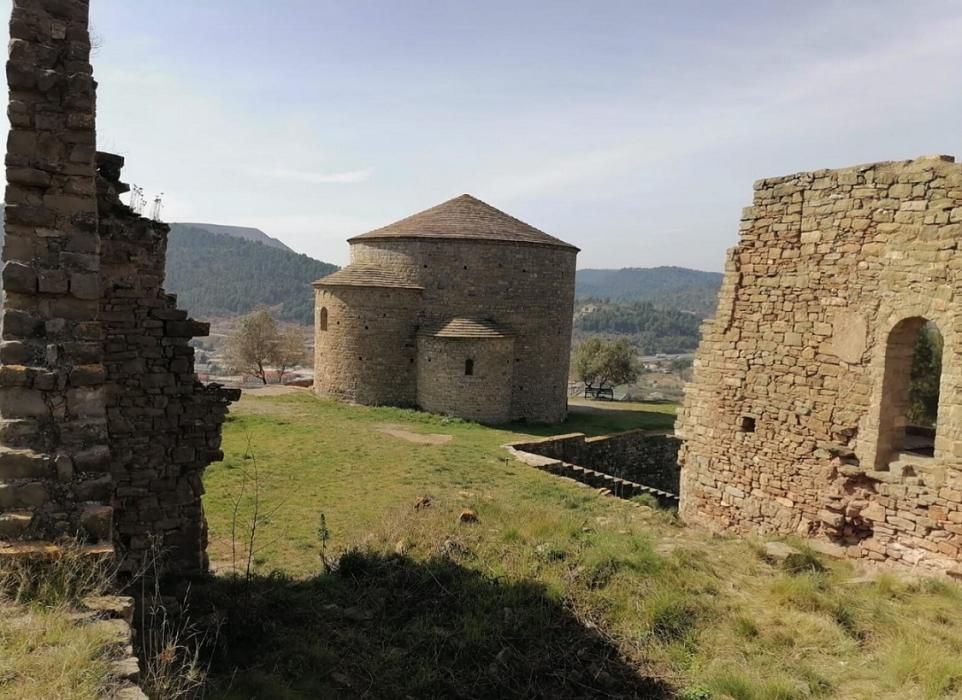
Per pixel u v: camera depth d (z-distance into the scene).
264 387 30.28
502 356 25.12
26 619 3.57
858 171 8.55
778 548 8.57
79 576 4.07
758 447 9.94
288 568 8.38
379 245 26.83
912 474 7.99
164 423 6.91
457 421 24.20
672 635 6.05
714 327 10.70
